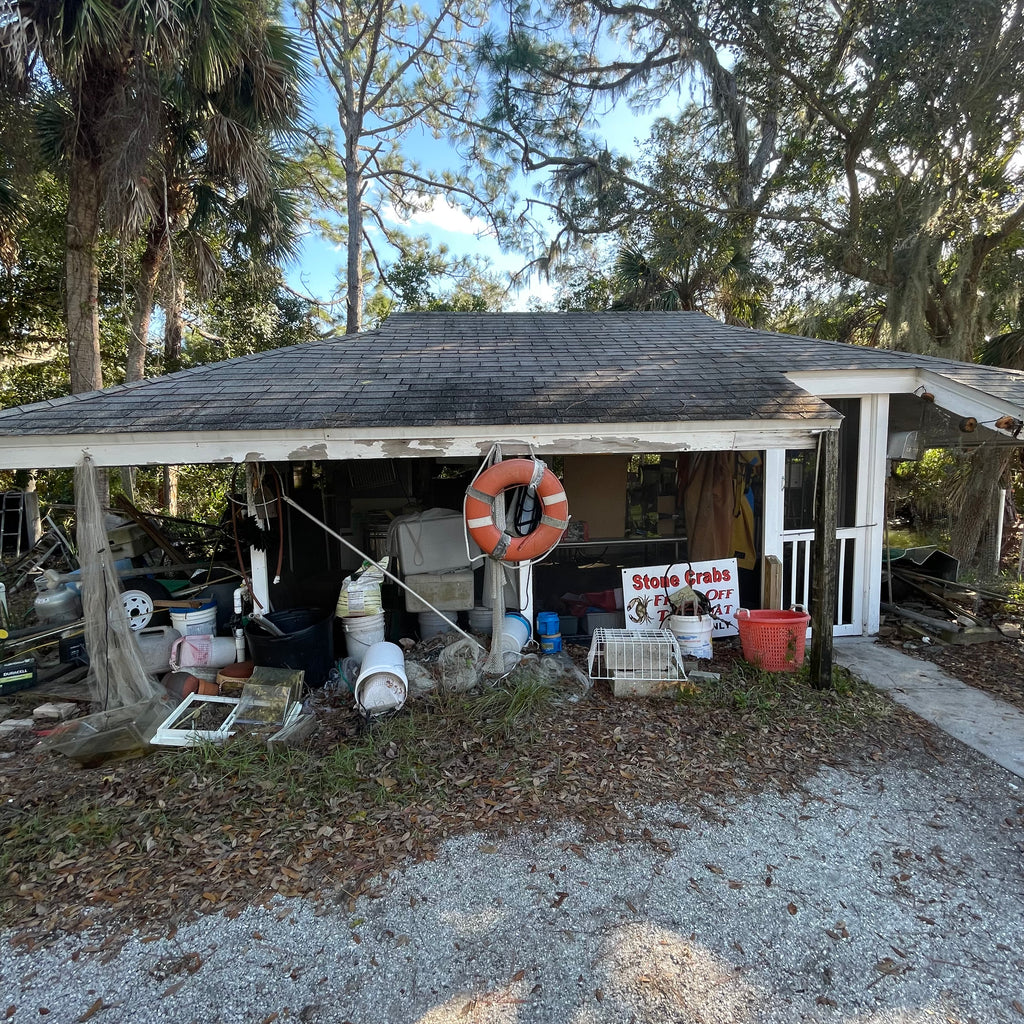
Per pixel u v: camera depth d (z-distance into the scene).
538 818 3.17
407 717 4.18
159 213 9.38
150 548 7.33
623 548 7.20
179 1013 2.13
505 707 4.30
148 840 3.00
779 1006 2.12
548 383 5.11
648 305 14.08
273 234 9.93
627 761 3.70
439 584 5.40
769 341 6.65
